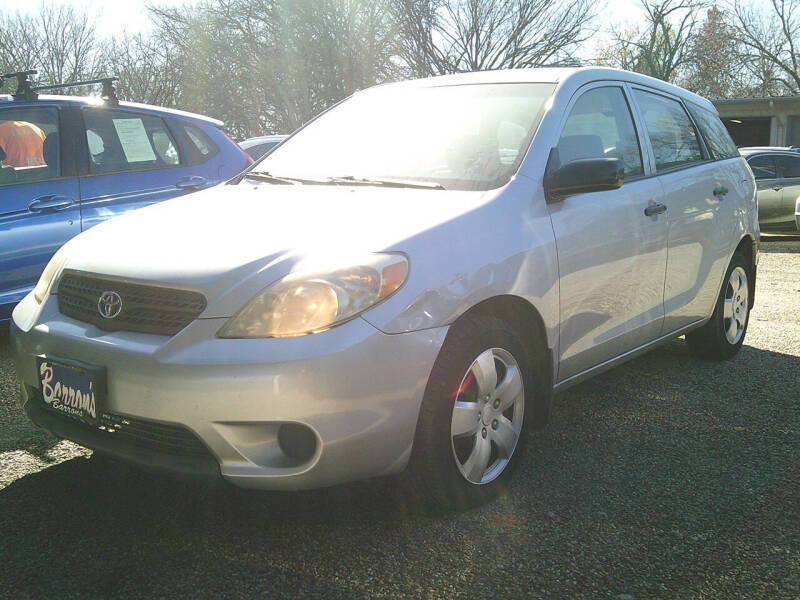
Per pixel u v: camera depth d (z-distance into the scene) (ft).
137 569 8.06
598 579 8.04
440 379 8.85
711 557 8.49
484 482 9.66
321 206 9.93
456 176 10.75
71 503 9.48
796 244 42.96
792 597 7.75
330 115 13.51
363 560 8.33
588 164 10.39
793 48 130.00
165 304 8.46
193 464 8.17
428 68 89.35
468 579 8.01
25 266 16.37
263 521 9.14
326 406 7.97
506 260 9.61
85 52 116.67
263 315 8.07
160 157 18.84
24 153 16.71
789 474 10.71
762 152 46.11
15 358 9.77
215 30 92.79
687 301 14.15
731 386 14.71
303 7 88.79
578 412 13.21
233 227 9.44
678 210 13.39
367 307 8.25
